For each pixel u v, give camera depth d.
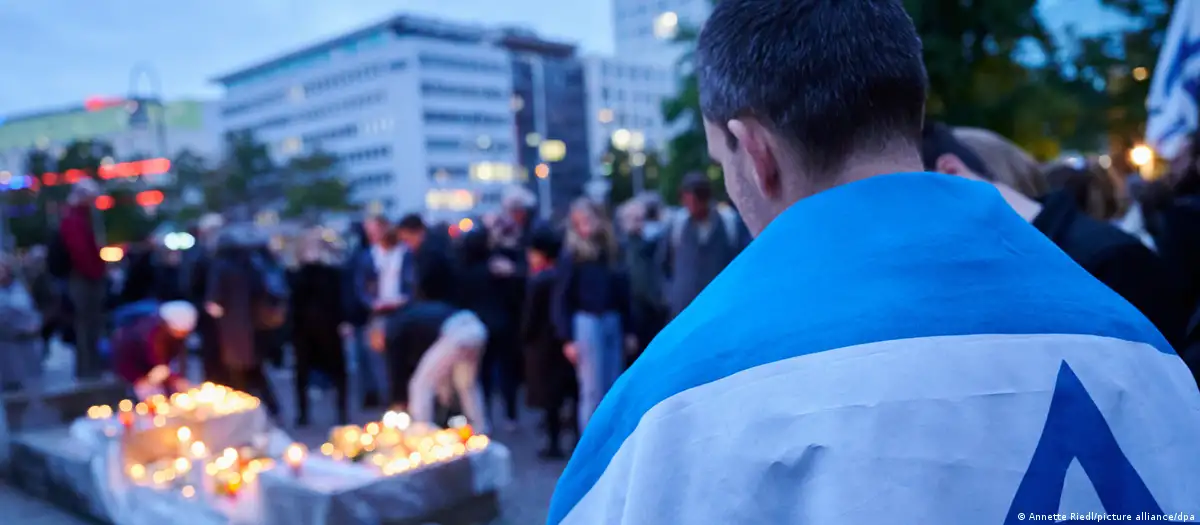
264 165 90.44
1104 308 0.74
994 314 0.70
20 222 44.00
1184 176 3.33
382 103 107.38
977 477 0.63
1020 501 0.63
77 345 8.29
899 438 0.64
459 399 5.39
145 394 5.78
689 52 14.34
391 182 107.94
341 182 90.19
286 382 9.38
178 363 6.01
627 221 6.95
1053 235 1.82
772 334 0.71
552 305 5.45
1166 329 1.69
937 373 0.66
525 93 112.94
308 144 118.12
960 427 0.65
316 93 116.38
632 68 121.25
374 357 7.34
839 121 0.80
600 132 115.69
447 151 107.62
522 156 112.69
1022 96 9.25
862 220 0.76
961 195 0.79
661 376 0.74
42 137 89.81
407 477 3.85
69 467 4.63
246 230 6.90
